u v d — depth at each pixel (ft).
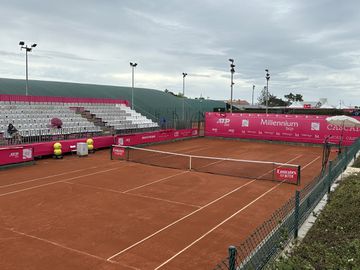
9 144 85.20
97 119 126.93
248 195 53.42
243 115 132.57
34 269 28.89
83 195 51.67
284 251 27.78
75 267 29.30
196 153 99.45
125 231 37.58
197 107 236.63
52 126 102.94
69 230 37.63
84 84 192.13
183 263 30.42
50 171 69.10
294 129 122.62
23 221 40.22
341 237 32.45
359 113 164.76
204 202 49.21
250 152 102.99
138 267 29.50
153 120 169.48
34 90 154.30
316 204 41.68
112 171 69.82
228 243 34.86
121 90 204.85
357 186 49.29
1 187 55.77
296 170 62.44
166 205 47.39
